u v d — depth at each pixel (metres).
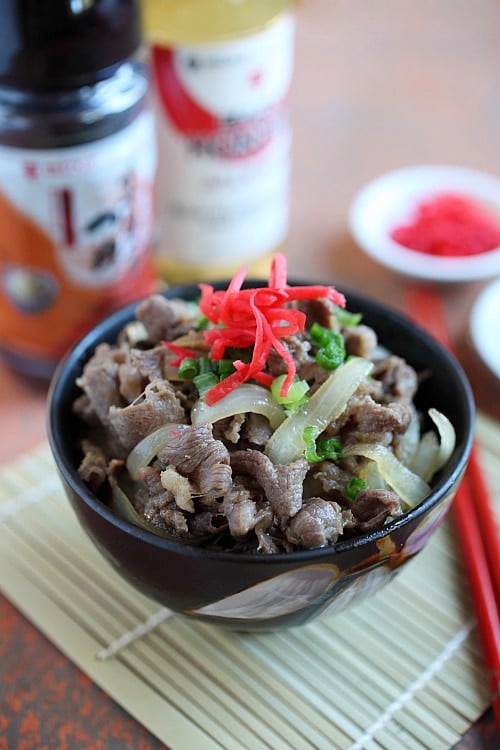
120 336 0.47
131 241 0.54
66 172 0.51
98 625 0.45
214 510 0.41
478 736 0.42
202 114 0.56
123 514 0.42
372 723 0.42
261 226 0.60
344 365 0.43
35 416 0.54
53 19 0.47
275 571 0.39
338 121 0.73
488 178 0.66
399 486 0.42
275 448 0.41
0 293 0.54
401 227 0.63
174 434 0.41
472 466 0.49
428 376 0.46
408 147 0.70
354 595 0.41
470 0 0.87
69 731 0.42
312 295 0.43
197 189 0.58
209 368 0.43
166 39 0.54
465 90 0.76
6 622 0.45
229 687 0.43
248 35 0.54
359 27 0.83
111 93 0.51
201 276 0.61
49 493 0.50
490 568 0.46
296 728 0.42
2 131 0.49
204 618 0.42
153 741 0.42
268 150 0.58
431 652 0.44
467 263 0.59
